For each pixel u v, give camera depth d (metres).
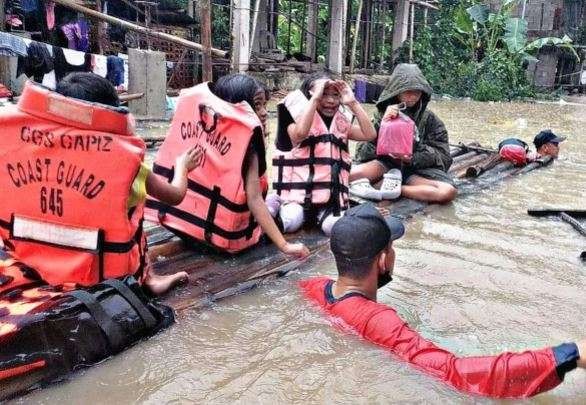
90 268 2.63
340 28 16.20
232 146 3.34
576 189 5.96
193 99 3.51
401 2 20.06
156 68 9.89
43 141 2.56
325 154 4.04
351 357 2.33
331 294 2.71
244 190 3.40
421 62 20.89
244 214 3.46
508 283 3.38
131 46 13.38
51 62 8.56
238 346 2.53
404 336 2.36
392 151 4.93
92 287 2.54
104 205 2.58
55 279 2.63
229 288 3.08
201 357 2.44
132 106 9.87
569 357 2.06
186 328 2.69
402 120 4.90
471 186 5.88
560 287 3.35
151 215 3.63
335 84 4.00
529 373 2.08
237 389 2.21
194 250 3.67
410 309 2.97
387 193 4.98
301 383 2.22
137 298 2.57
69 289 2.62
